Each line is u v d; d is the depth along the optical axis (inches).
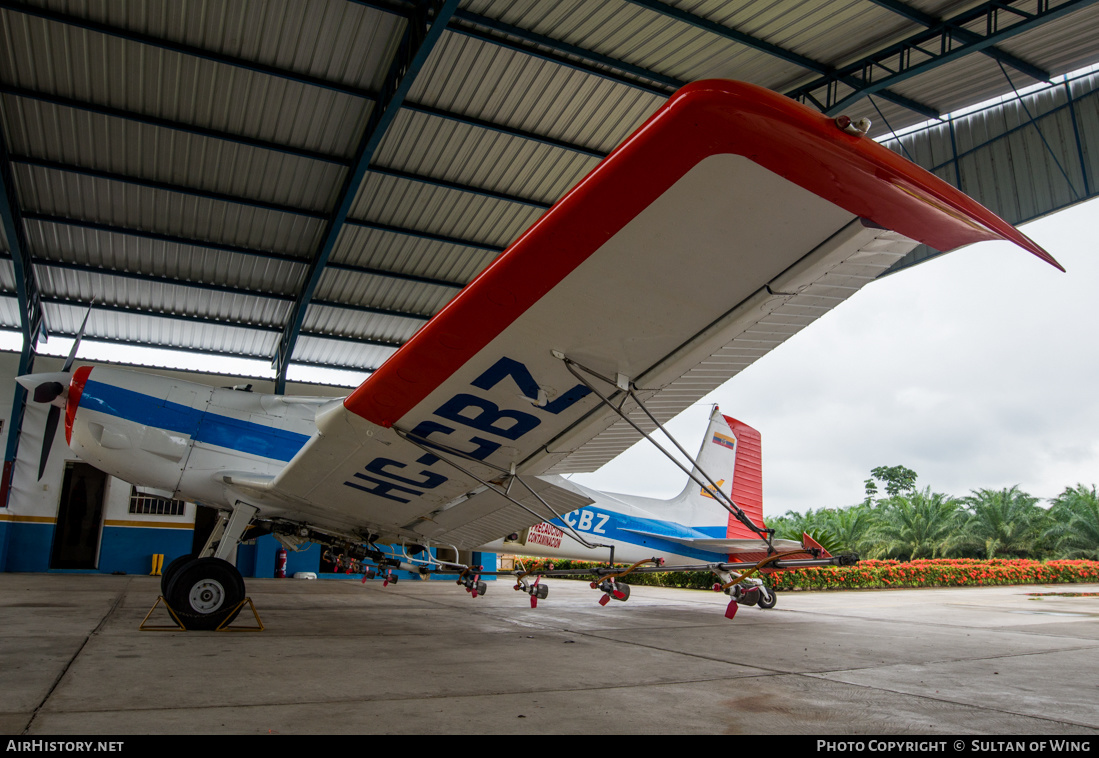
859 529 1024.9
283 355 594.2
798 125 87.8
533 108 420.5
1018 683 136.4
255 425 252.4
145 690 112.0
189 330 597.0
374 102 396.5
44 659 140.9
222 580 200.2
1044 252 93.4
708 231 108.2
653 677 138.1
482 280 118.1
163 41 353.4
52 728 87.0
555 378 142.6
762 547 348.2
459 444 167.5
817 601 414.9
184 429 243.4
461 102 411.5
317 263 505.4
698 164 97.0
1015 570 672.4
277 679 124.5
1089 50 414.6
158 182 449.4
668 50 375.2
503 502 210.4
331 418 163.0
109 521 554.6
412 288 589.0
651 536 357.1
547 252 111.9
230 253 524.4
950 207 95.8
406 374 140.9
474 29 356.2
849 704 114.0
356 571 343.3
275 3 339.9
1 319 559.8
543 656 164.7
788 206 103.2
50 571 541.0
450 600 375.6
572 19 353.1
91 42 358.3
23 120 404.5
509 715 101.3
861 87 384.2
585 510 338.3
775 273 115.7
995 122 497.0
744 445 402.0
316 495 214.7
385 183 473.4
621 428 160.6
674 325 126.8
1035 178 473.4
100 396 238.5
